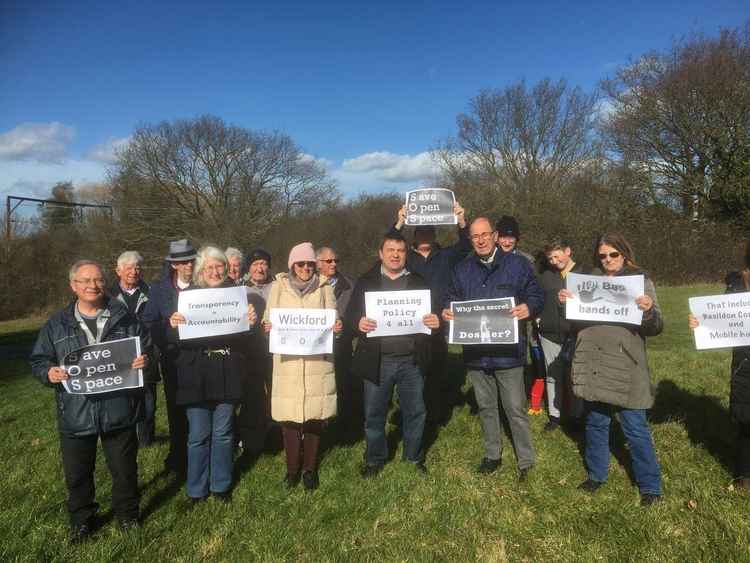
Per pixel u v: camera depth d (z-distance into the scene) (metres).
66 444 3.64
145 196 32.72
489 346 4.48
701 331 4.00
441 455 5.03
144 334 3.88
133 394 3.76
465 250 5.79
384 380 4.53
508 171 26.95
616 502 4.00
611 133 24.41
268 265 5.62
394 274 4.72
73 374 3.54
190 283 4.59
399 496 4.21
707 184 22.31
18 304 27.00
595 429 4.20
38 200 32.28
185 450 4.86
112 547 3.53
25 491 4.53
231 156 33.44
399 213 5.86
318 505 4.11
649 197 23.28
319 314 4.34
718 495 3.98
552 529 3.70
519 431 4.52
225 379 4.12
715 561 3.25
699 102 21.78
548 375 5.58
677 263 21.02
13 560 3.45
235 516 3.97
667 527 3.60
